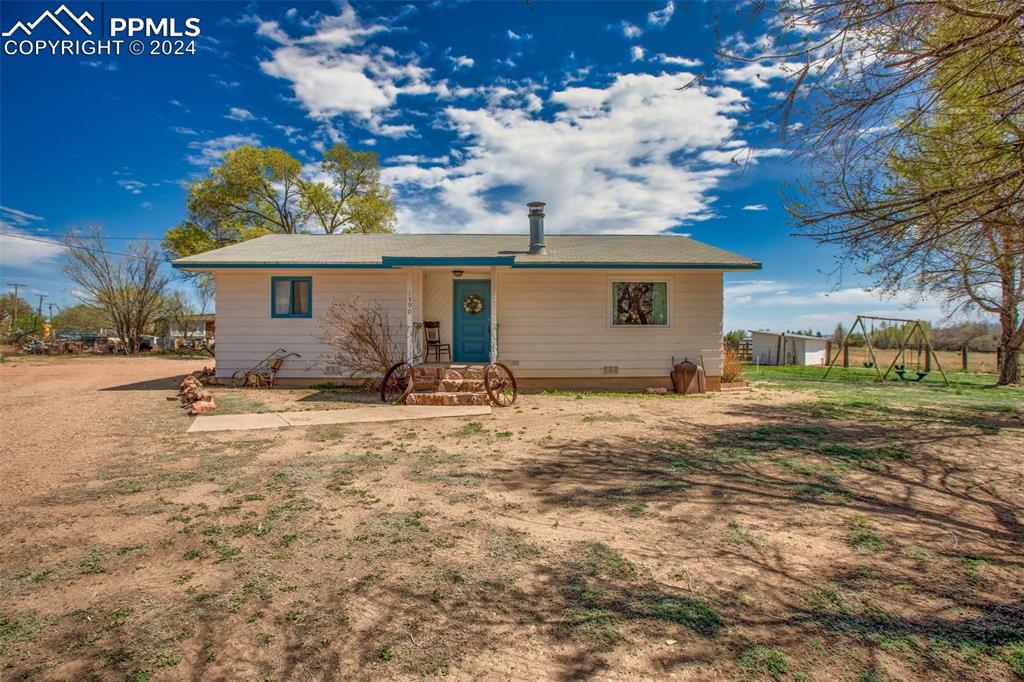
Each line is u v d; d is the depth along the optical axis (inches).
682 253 515.2
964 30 155.1
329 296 508.1
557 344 507.5
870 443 273.7
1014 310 565.3
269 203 1204.5
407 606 117.8
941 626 108.9
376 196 1294.3
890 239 181.0
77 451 254.2
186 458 242.4
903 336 845.8
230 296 506.0
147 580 129.5
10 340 1346.0
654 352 508.1
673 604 117.3
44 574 132.1
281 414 352.8
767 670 95.0
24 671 95.7
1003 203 156.0
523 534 157.5
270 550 146.4
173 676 94.8
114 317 1200.8
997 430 307.6
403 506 181.2
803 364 1088.2
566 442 276.8
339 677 94.6
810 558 140.9
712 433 299.0
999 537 155.3
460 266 445.1
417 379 423.5
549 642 104.2
